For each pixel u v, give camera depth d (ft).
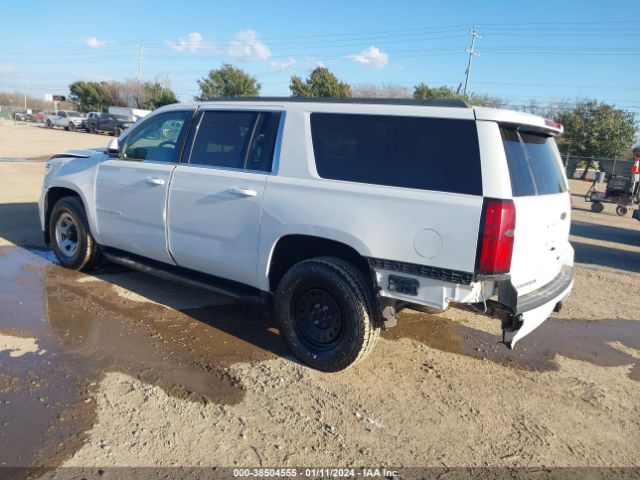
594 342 17.81
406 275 12.26
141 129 18.20
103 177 18.71
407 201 12.14
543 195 13.23
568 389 14.20
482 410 12.73
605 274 28.07
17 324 15.33
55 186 20.56
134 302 17.81
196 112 16.65
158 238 17.03
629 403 13.74
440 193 11.91
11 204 34.53
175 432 10.89
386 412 12.26
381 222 12.44
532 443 11.57
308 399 12.53
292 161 14.03
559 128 13.99
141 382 12.69
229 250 15.15
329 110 13.76
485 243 11.35
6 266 20.77
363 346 13.10
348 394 12.91
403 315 18.69
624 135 122.42
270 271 14.48
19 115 209.87
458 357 15.61
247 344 15.24
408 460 10.62
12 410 11.15
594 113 124.88
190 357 14.17
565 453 11.31
